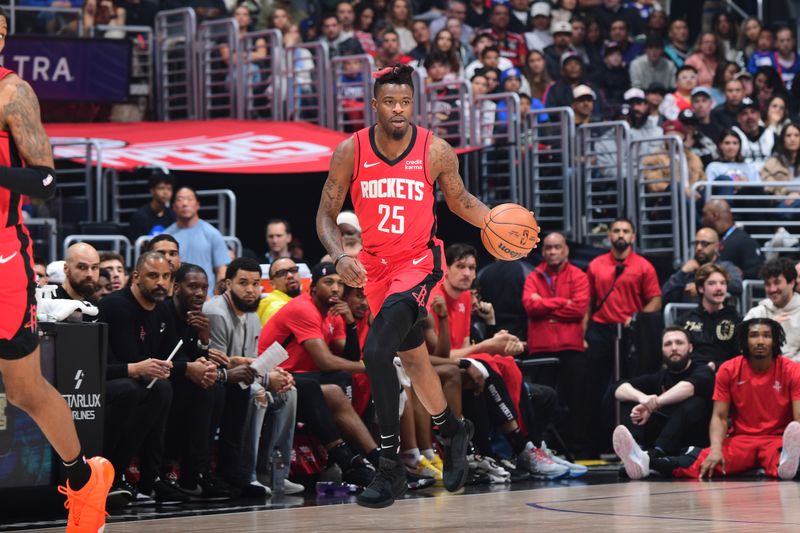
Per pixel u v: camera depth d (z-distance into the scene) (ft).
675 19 76.23
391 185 21.70
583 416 44.55
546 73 67.97
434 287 21.91
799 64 72.84
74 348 26.81
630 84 69.92
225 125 60.90
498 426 37.42
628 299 45.42
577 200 54.03
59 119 63.36
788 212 51.75
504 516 24.88
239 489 32.09
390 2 70.44
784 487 32.14
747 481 35.06
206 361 30.99
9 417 26.07
